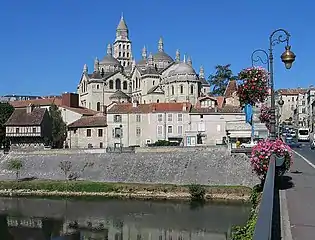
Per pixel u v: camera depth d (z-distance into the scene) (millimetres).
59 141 98875
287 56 20359
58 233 43094
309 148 69688
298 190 21469
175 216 47688
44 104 128250
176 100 118125
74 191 65125
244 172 62656
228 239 37125
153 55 151750
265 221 5980
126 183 65375
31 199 62031
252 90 27391
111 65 152875
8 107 104312
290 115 179250
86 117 102875
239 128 84188
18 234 43000
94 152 75375
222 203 54312
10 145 94125
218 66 139375
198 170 65875
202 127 90750
